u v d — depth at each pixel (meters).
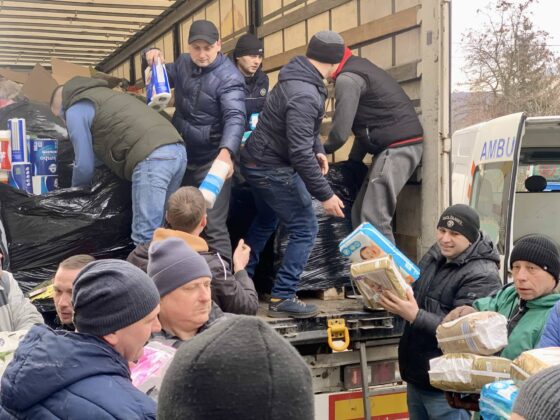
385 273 2.88
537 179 5.52
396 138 3.74
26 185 3.85
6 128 3.96
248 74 4.67
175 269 2.34
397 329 3.59
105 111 3.62
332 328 3.45
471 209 3.05
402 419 3.64
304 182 3.54
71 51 8.27
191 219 2.81
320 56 3.52
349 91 3.75
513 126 4.50
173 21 6.53
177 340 2.39
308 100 3.46
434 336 2.97
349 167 4.15
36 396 1.72
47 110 4.07
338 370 3.59
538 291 2.57
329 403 3.53
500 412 1.94
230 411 0.94
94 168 3.76
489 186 4.79
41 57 8.59
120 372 1.81
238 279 2.99
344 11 4.45
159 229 2.79
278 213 3.66
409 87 3.98
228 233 3.90
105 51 8.32
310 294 4.02
